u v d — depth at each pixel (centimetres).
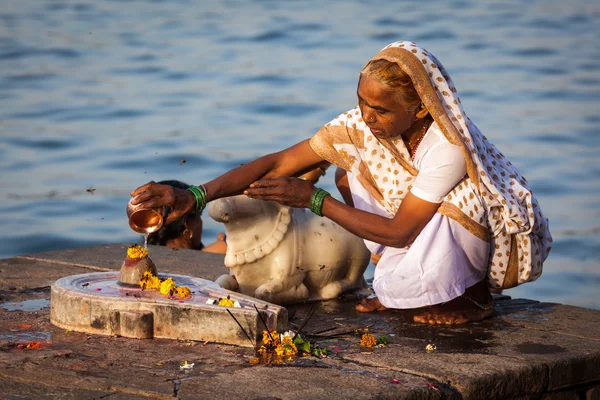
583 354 877
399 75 900
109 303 889
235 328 866
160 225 931
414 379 788
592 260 2255
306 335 921
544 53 4662
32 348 852
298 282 1045
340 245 1060
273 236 1020
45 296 1047
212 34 5228
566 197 2684
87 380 768
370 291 1108
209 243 2411
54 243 2342
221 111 3609
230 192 982
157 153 3083
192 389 750
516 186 987
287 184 945
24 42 5006
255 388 755
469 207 950
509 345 902
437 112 919
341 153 1012
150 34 5281
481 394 795
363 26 5362
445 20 5600
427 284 955
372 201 1024
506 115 3538
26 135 3322
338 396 739
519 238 990
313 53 4662
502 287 1008
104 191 2742
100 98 3869
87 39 5125
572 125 3388
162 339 884
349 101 3684
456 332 946
